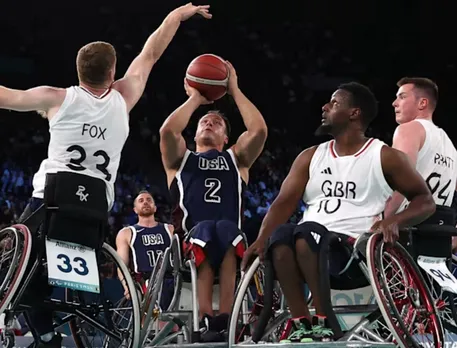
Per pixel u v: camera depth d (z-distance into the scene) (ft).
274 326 14.26
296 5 78.18
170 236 28.27
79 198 14.48
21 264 13.55
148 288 16.17
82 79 15.43
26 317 15.42
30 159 60.80
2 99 14.58
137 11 74.79
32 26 72.08
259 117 18.45
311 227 12.83
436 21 76.13
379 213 14.07
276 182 62.90
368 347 12.07
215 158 18.29
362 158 14.03
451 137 71.51
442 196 16.98
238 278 16.81
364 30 77.61
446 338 19.56
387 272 14.53
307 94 73.82
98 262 14.80
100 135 15.11
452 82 73.77
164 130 17.66
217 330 15.55
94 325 15.12
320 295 12.60
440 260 15.56
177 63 72.43
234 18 77.61
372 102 14.33
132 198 54.29
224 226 16.33
